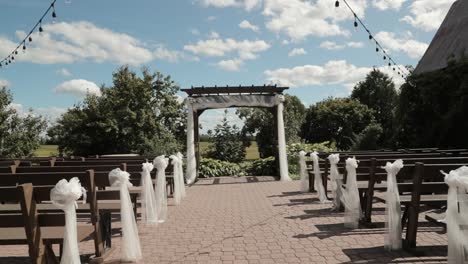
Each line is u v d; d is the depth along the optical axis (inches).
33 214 151.6
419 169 199.5
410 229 204.5
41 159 442.6
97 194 221.1
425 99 661.3
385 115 1393.9
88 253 217.0
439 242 219.8
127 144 781.3
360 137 929.5
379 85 1451.8
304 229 260.4
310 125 1310.3
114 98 787.4
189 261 199.3
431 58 900.6
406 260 192.5
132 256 201.5
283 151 579.8
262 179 580.1
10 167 264.8
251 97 585.6
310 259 197.8
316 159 367.9
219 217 307.9
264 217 302.8
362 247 215.9
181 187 417.4
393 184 208.7
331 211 319.0
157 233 258.8
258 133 800.9
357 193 260.5
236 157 727.7
